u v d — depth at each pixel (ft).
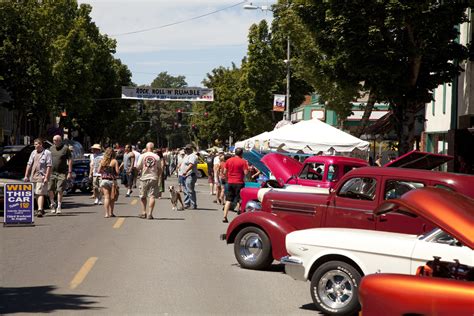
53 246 49.70
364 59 72.90
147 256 45.62
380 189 36.47
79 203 91.56
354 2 70.59
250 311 30.58
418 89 76.33
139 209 83.05
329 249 30.53
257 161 80.53
